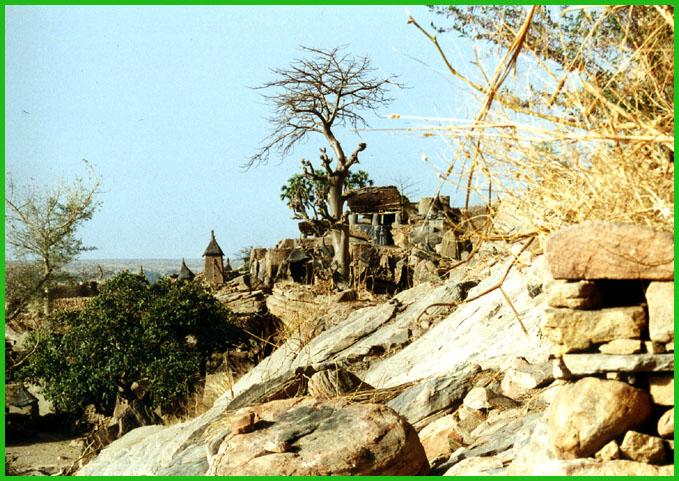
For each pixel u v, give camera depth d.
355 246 39.94
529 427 6.60
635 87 5.89
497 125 5.74
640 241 5.14
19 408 32.50
